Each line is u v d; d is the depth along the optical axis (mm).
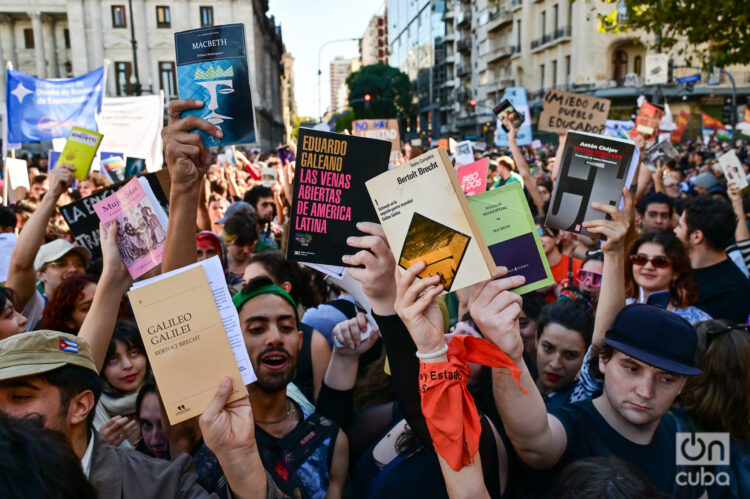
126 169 7004
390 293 1708
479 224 1729
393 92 73250
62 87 6543
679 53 11641
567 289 3941
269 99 67125
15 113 6484
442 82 76812
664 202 4770
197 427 2109
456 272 1522
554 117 5492
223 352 1517
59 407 1490
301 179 1714
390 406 2418
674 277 3207
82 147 3521
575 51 41969
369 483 2137
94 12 44469
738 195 5293
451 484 1526
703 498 2021
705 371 2195
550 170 12695
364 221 1751
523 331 3064
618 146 2439
